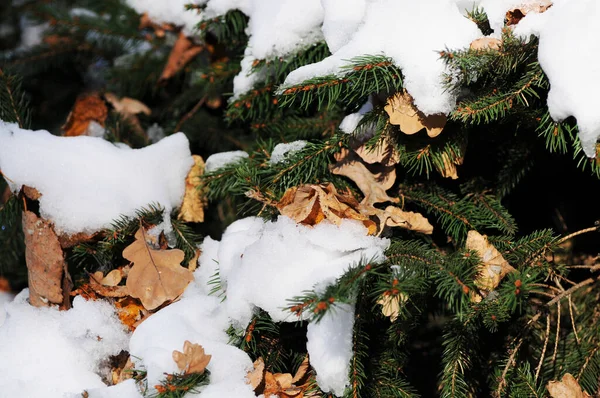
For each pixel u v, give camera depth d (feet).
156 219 5.18
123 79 5.92
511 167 5.24
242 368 4.85
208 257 5.22
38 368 4.99
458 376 4.95
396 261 4.84
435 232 5.30
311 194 4.93
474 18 4.91
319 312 4.52
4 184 5.70
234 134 5.82
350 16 4.95
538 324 5.23
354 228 4.87
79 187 5.14
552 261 5.10
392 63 4.82
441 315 5.38
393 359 5.09
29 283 5.17
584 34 4.64
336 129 5.32
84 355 5.04
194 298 5.03
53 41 6.16
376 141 4.99
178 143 5.37
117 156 5.25
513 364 5.07
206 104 5.90
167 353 4.79
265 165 5.18
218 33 5.46
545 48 4.69
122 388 4.86
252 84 5.33
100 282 5.16
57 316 5.12
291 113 5.54
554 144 4.96
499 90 4.91
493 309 4.81
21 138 5.24
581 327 5.21
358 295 4.79
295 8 5.10
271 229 4.91
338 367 4.76
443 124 4.88
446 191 5.22
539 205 5.51
